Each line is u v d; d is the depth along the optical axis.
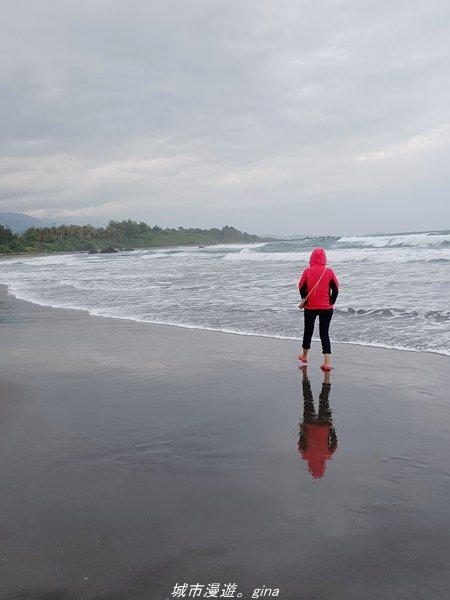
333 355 7.87
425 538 2.96
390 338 8.59
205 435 4.74
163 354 8.31
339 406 5.50
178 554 2.89
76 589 2.61
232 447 4.44
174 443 4.55
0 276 32.72
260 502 3.46
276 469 3.99
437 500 3.41
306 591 2.55
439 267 20.64
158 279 22.86
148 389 6.30
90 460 4.21
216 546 2.96
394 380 6.34
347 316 10.78
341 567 2.73
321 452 4.30
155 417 5.26
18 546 3.01
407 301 12.05
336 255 30.70
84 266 40.19
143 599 2.53
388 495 3.50
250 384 6.44
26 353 8.77
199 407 5.57
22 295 19.44
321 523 3.17
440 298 12.24
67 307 15.09
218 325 10.72
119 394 6.12
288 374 6.88
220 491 3.64
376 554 2.83
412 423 4.90
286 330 9.90
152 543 3.00
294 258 34.19
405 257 26.75
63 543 3.02
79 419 5.25
